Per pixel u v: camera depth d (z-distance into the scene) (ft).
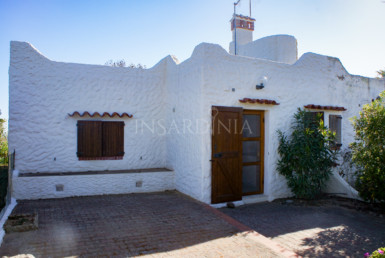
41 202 20.49
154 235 14.69
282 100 25.11
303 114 24.66
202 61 21.12
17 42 23.07
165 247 13.29
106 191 23.40
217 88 21.76
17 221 15.28
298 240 15.69
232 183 22.33
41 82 23.71
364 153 21.93
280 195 24.94
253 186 24.49
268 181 24.27
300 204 23.27
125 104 26.73
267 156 24.34
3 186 18.80
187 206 20.11
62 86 24.39
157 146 28.12
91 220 16.62
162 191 25.13
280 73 25.05
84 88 25.17
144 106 27.58
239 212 20.70
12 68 22.86
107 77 26.07
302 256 13.74
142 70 27.58
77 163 24.70
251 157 24.35
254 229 17.25
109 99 26.09
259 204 23.12
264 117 24.76
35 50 23.62
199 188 21.52
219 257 12.53
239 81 22.82
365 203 23.54
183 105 24.31
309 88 27.07
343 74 30.42
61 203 20.31
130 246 13.19
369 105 22.41
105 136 25.59
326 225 18.28
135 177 24.32
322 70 28.25
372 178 21.68
